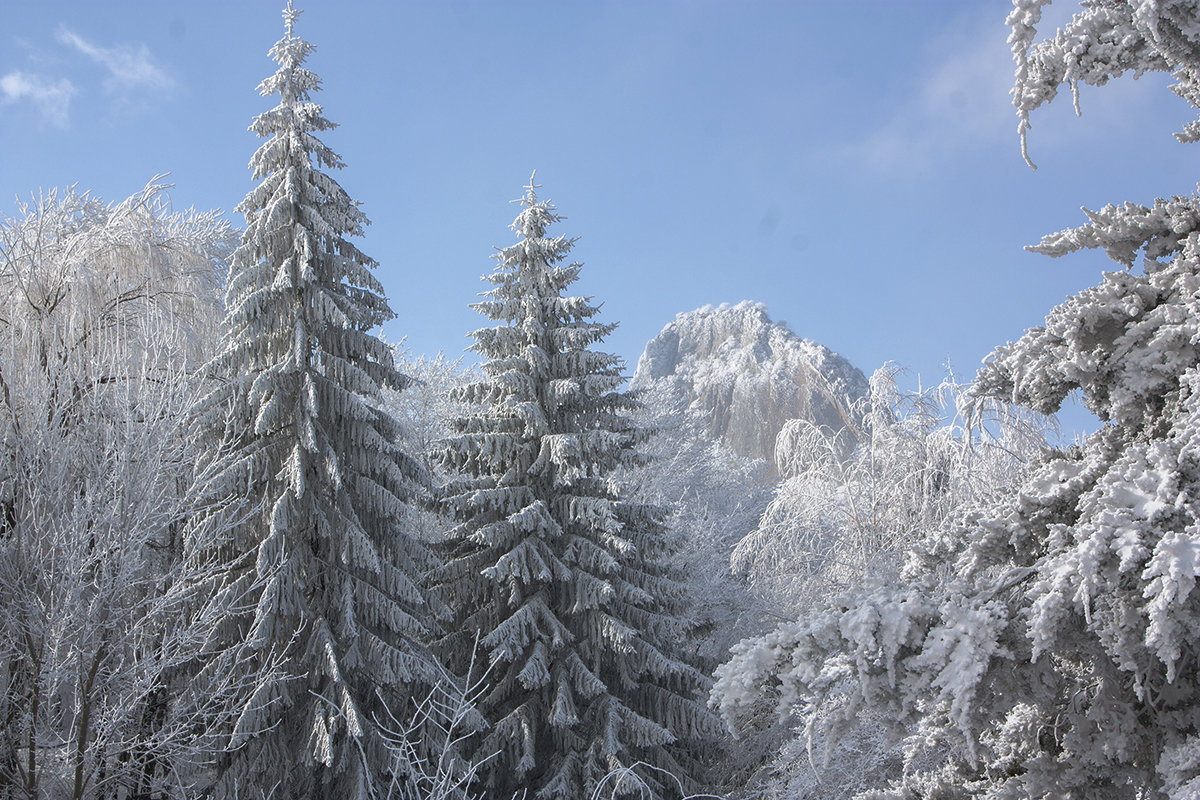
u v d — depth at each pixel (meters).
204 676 12.10
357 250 16.08
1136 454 3.77
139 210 16.19
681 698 16.31
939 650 3.44
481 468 18.03
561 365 18.08
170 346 12.85
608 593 15.55
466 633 16.91
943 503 16.56
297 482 13.19
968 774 4.60
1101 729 3.98
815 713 3.47
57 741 10.58
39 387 11.70
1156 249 4.30
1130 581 3.53
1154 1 3.53
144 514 10.86
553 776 15.00
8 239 14.36
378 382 16.05
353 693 13.58
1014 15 3.84
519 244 18.61
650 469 30.48
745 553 20.98
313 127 16.25
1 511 11.36
